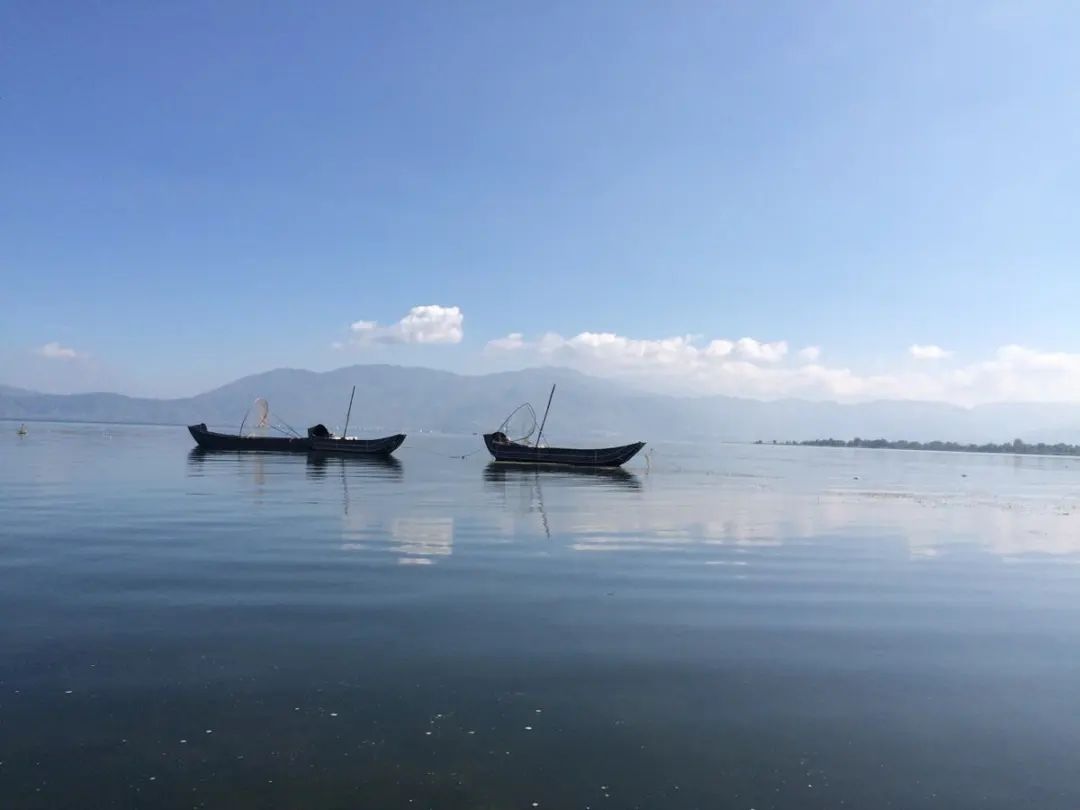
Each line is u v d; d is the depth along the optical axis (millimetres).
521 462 62156
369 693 8875
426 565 16469
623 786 6863
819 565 17719
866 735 8094
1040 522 28578
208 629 11258
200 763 7098
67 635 10906
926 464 109312
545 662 10102
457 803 6488
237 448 72250
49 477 38875
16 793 6516
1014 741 8023
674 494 37281
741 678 9688
